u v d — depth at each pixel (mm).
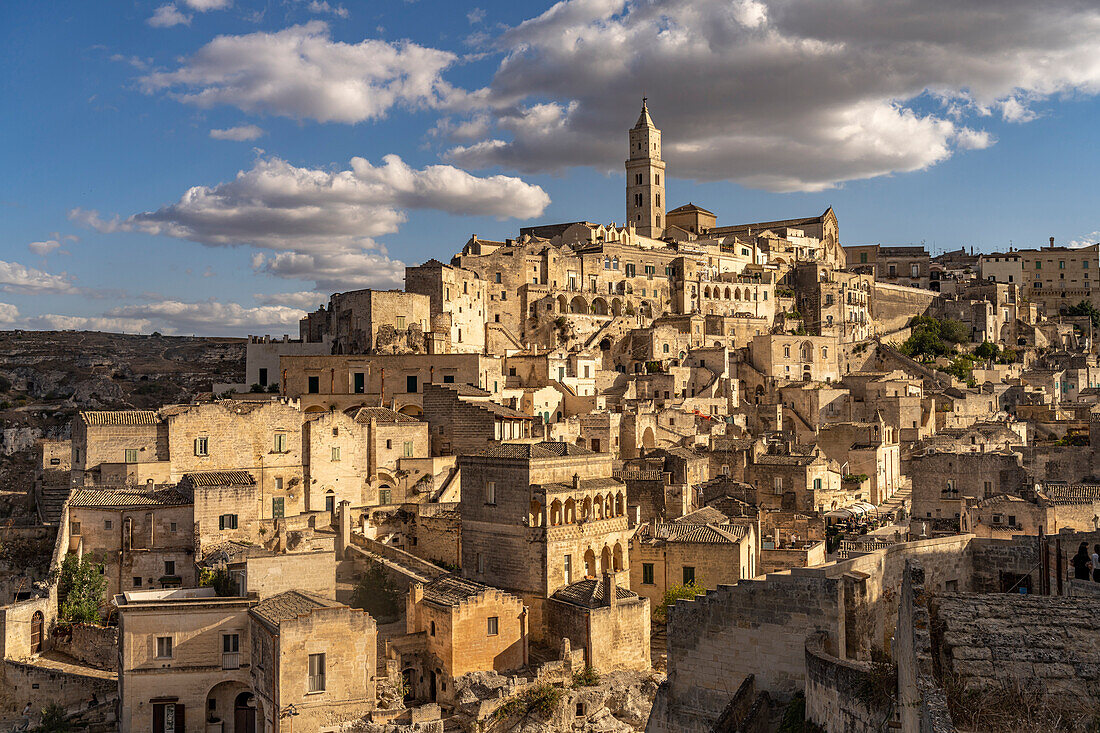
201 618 77312
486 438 132750
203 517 101875
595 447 148125
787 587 42344
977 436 150125
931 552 47281
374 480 125438
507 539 96812
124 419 111688
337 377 154875
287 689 71188
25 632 88750
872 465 145375
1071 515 91500
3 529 102875
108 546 100938
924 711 26141
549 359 176375
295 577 83188
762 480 129750
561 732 77812
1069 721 25812
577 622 87812
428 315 182875
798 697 41031
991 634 30125
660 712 45594
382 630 89375
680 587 95688
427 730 72000
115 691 84750
